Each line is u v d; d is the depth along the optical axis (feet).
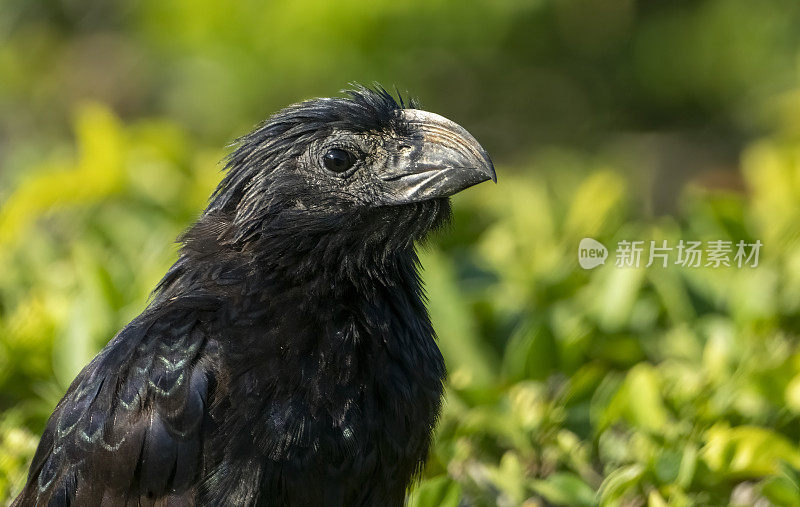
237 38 69.87
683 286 33.71
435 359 26.35
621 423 29.89
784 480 25.54
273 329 23.68
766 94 72.59
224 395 22.76
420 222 25.72
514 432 28.53
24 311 33.27
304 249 24.71
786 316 33.04
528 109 78.18
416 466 25.79
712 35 72.59
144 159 43.06
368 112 25.66
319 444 23.00
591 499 26.50
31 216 40.04
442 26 69.10
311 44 68.44
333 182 25.18
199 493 22.63
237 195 25.70
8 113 88.53
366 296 25.09
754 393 28.66
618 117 78.23
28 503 24.35
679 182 76.74
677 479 26.13
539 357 30.76
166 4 71.82
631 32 75.41
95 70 89.04
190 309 23.65
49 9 90.99
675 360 32.73
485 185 46.09
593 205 38.63
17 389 32.01
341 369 23.66
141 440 22.74
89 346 30.35
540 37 73.97
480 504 27.73
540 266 36.47
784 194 41.37
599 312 32.53
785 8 71.46
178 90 76.18
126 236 38.91
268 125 25.95
